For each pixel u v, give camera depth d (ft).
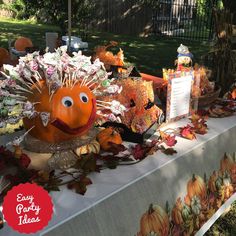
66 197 4.66
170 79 6.93
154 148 5.95
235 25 9.93
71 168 5.28
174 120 7.32
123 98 6.32
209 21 45.24
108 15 47.42
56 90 5.08
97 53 9.05
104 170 5.39
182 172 6.06
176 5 49.08
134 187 5.13
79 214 4.37
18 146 5.30
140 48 35.12
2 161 5.04
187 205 6.23
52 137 5.20
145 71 25.40
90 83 5.60
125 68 8.36
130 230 4.98
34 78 5.27
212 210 7.10
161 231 5.54
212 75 10.03
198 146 6.53
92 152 5.45
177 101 7.21
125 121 6.38
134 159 5.75
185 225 6.21
